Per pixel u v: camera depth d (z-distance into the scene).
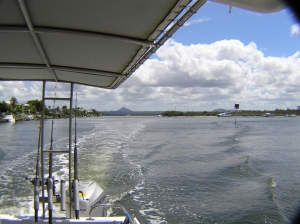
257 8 1.66
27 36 2.92
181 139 37.12
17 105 104.75
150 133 47.12
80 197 5.95
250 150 27.28
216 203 11.07
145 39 2.84
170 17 2.32
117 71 4.13
